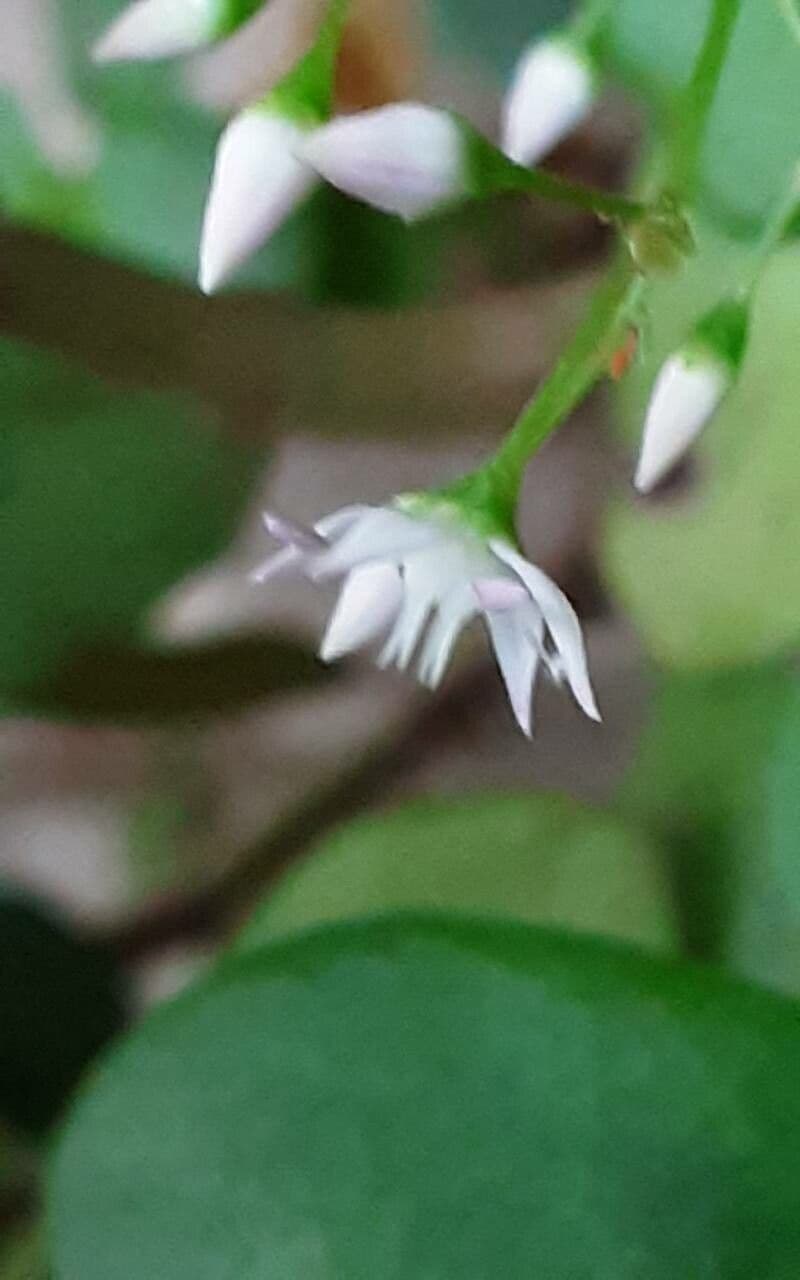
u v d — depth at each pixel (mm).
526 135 118
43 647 153
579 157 167
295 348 144
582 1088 116
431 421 151
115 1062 121
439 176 104
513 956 118
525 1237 115
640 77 134
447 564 111
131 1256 119
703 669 147
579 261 165
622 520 153
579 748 177
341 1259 116
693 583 149
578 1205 115
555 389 111
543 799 146
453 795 166
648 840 143
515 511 112
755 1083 115
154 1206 119
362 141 104
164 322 140
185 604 177
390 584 114
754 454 148
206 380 144
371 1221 117
